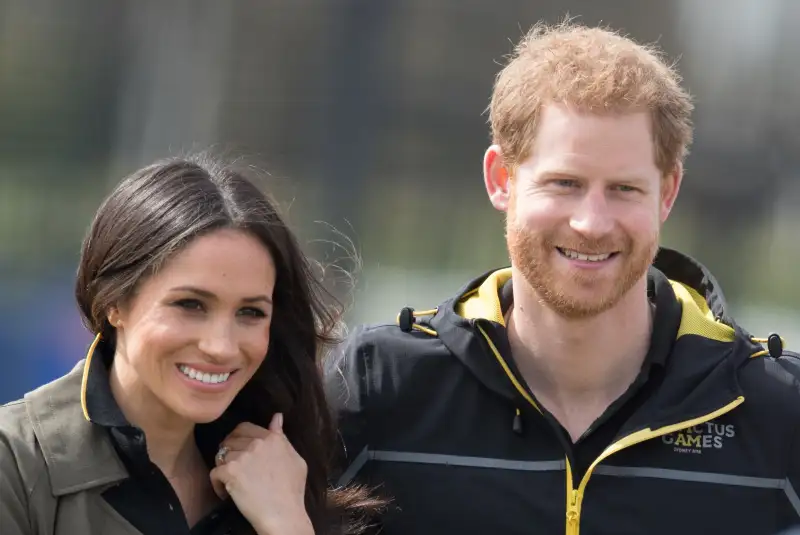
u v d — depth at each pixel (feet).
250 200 24.64
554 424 28.07
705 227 105.09
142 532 23.63
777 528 27.89
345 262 39.09
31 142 86.69
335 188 89.66
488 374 28.78
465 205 94.22
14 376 71.36
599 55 27.20
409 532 29.01
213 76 89.71
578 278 26.94
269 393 27.40
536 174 27.17
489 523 28.40
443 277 92.32
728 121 106.83
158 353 23.77
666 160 27.58
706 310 30.83
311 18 90.94
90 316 24.94
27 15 87.66
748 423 28.25
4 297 74.18
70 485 23.09
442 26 94.22
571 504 27.81
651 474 27.89
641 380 28.27
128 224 23.95
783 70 107.14
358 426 29.63
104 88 88.94
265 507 25.49
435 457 29.09
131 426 23.50
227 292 23.86
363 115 91.76
